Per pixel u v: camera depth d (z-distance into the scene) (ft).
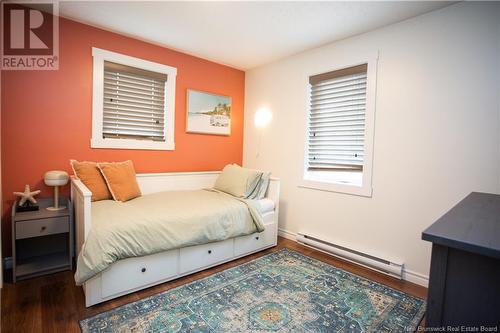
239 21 7.91
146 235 6.27
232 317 5.60
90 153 8.64
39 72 7.69
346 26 8.04
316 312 5.86
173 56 10.23
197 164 11.29
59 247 8.34
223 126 12.01
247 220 8.69
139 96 9.71
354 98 8.93
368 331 5.29
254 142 12.33
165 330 5.13
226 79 12.02
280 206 11.23
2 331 4.94
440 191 6.97
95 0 6.97
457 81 6.66
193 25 8.23
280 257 8.95
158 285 6.86
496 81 6.12
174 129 10.47
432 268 2.60
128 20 8.02
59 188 8.08
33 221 6.82
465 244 2.33
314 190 9.91
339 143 9.39
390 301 6.37
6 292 6.25
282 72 11.05
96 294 5.82
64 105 8.11
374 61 8.15
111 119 9.20
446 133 6.85
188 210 7.44
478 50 6.35
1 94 7.18
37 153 7.78
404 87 7.57
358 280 7.40
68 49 8.08
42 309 5.64
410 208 7.49
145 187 9.73
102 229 5.73
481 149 6.35
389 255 7.90
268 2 6.84
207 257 7.81
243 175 9.93
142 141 9.70
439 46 6.93
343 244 8.89
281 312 5.83
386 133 7.93
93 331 5.01
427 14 7.13
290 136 10.76
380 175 8.07
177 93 10.46
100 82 8.68
